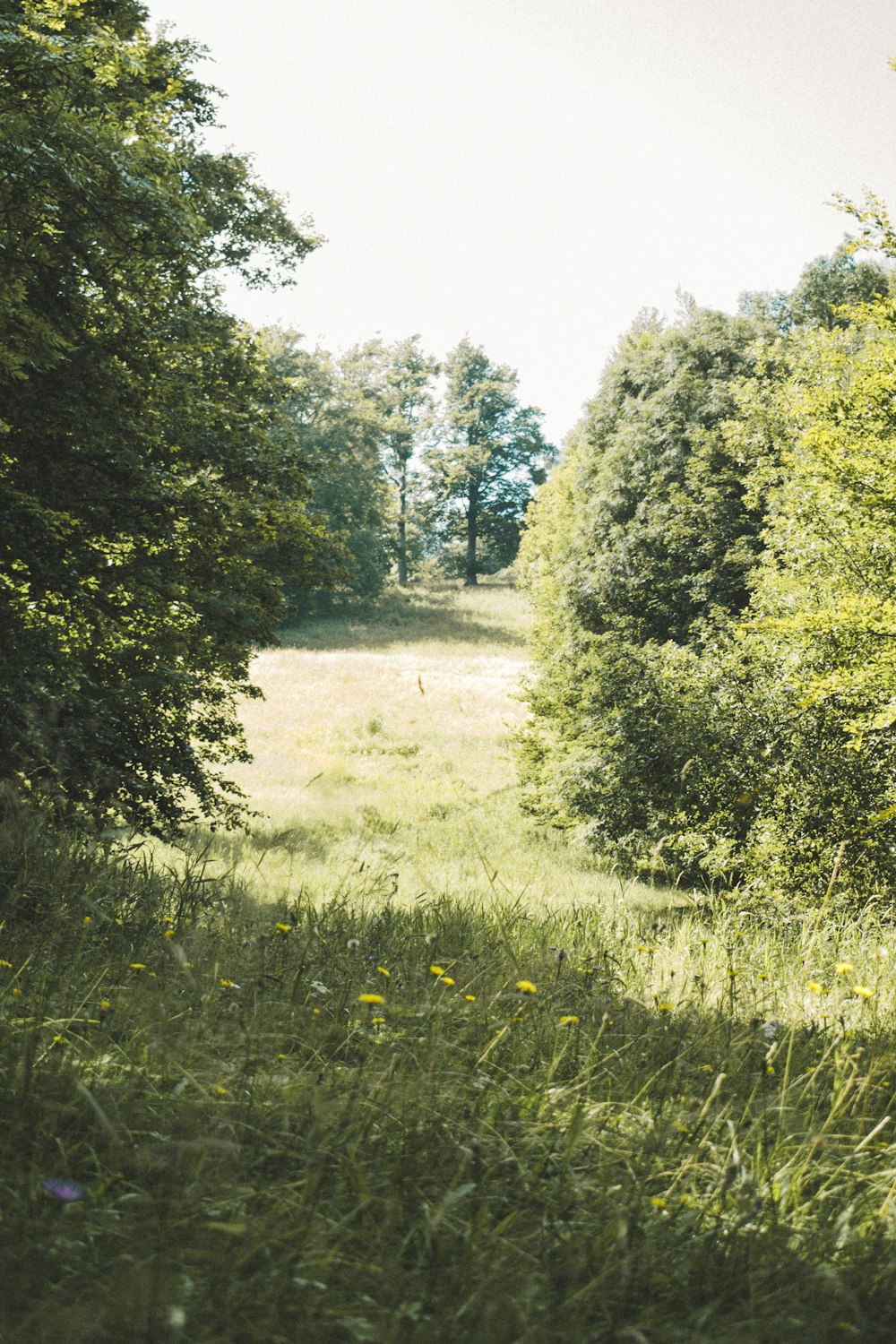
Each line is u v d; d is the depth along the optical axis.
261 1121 2.40
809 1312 1.85
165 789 12.21
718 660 14.64
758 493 17.39
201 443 11.75
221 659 13.62
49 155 7.11
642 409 25.28
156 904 5.26
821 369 16.55
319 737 33.12
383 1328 1.65
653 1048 3.52
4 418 9.27
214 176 14.56
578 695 22.94
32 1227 1.85
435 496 82.19
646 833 15.89
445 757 31.50
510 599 72.25
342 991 3.87
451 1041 3.21
